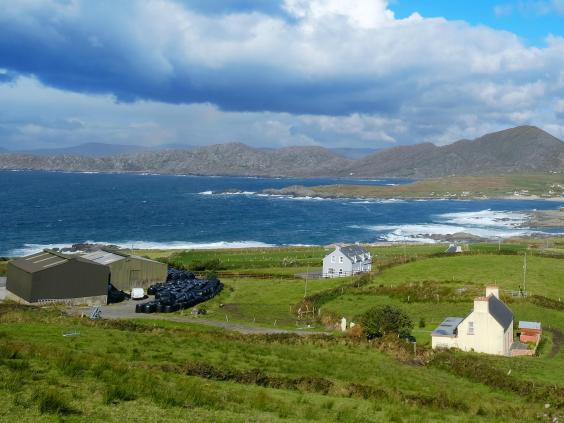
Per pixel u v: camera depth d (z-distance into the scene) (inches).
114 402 801.6
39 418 684.7
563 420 1158.3
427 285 3142.2
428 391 1337.4
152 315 2625.5
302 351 1635.1
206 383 1060.5
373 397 1168.8
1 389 781.9
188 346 1483.8
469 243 6176.2
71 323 1780.3
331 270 4025.6
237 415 828.0
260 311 2903.5
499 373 1612.9
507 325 2174.0
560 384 1553.9
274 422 821.9
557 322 2556.6
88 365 1005.8
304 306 2918.3
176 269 3892.7
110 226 7844.5
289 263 4574.3
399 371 1535.4
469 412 1153.4
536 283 3201.3
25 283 2755.9
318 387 1197.7
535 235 7303.2
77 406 755.4
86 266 2849.4
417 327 2450.8
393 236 7401.6
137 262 3302.2
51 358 1014.4
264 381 1188.5
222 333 1958.7
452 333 2172.7
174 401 845.2
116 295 3009.4
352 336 2078.0
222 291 3400.6
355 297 3058.6
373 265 4220.0
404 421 964.6
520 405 1293.1
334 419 903.1
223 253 5270.7
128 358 1237.1
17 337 1318.9
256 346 1616.6
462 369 1643.7
